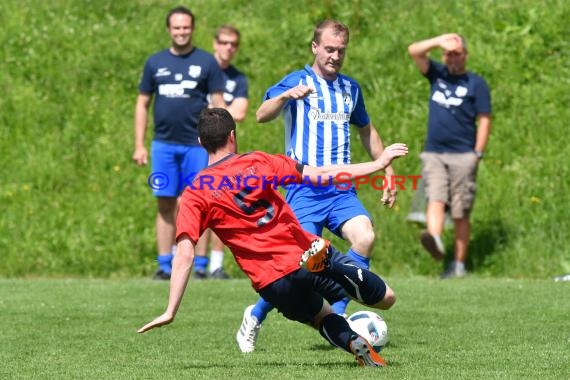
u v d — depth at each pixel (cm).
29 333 2486
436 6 5225
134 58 5172
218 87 3716
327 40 2328
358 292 1838
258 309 2191
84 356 2125
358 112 2434
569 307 2883
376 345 2106
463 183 3834
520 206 4156
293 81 2362
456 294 3219
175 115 3691
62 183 4547
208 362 2025
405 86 4816
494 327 2525
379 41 5075
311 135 2355
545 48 4859
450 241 4109
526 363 1956
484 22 5053
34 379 1823
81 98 4984
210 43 5175
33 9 5475
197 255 3862
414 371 1834
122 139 4744
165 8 5488
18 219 4338
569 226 4022
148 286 3534
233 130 1902
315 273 1836
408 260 4078
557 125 4500
